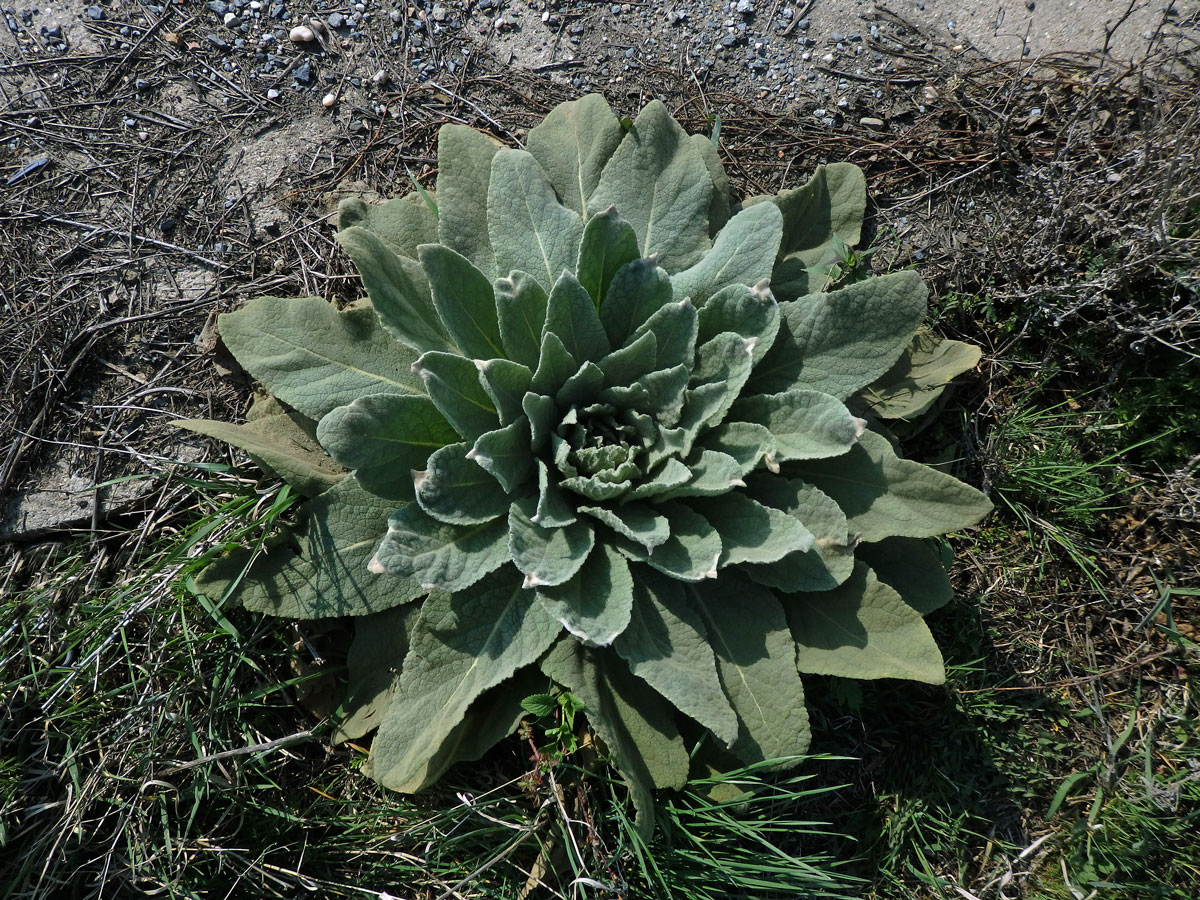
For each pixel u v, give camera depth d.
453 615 0.67
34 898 0.69
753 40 0.94
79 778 0.71
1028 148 0.89
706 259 0.73
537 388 0.69
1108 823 0.73
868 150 0.91
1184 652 0.78
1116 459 0.83
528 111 0.92
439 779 0.73
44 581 0.77
